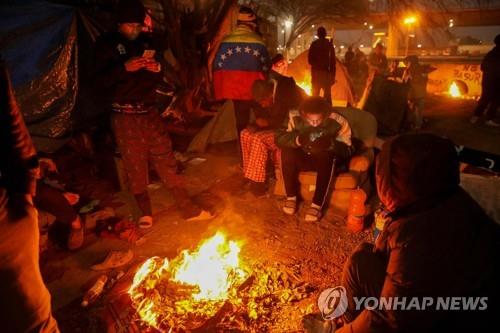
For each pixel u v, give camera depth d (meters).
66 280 2.87
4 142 1.57
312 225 3.69
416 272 1.42
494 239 1.40
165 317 2.42
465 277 1.37
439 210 1.43
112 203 4.12
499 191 2.84
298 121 3.63
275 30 20.39
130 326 2.34
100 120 5.37
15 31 4.54
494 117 8.55
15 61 4.57
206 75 8.55
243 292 2.67
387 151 1.54
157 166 3.57
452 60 13.82
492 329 1.39
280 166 4.10
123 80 3.12
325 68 7.74
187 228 3.62
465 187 2.91
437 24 7.97
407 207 1.53
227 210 3.97
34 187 1.69
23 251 1.56
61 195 3.07
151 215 3.67
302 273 2.96
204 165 5.25
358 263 1.91
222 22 8.23
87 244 3.35
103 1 6.02
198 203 4.13
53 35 4.74
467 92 13.17
